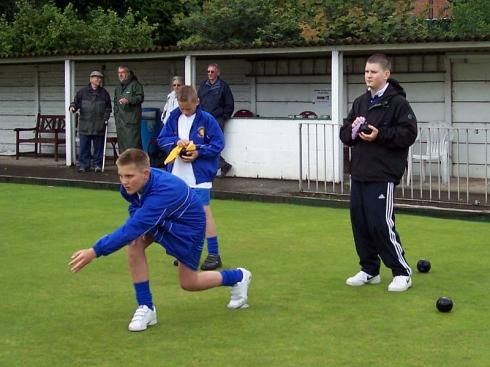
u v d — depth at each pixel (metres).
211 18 22.38
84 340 6.62
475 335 6.66
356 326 6.93
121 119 18.17
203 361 6.07
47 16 26.89
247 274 7.49
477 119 16.89
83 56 19.12
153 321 7.02
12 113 23.39
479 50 16.06
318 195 14.42
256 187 15.63
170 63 20.50
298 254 9.97
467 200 13.35
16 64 22.33
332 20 21.47
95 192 16.06
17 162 21.05
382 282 8.49
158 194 6.53
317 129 15.20
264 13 22.41
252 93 19.44
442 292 8.06
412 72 17.41
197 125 9.08
